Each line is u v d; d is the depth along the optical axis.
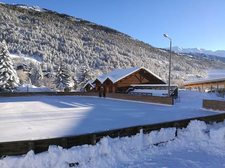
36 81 57.78
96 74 79.12
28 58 117.75
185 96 24.41
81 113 12.34
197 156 6.41
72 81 58.56
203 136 7.76
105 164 5.59
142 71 31.19
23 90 36.50
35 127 8.13
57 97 31.42
